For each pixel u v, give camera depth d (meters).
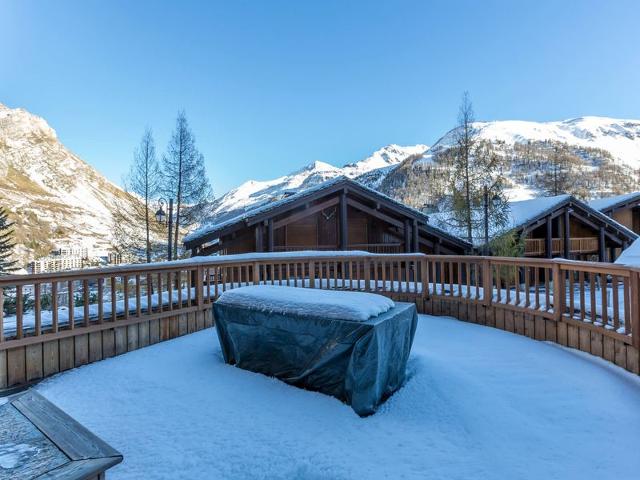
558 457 2.50
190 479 2.32
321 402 3.28
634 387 3.46
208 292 6.03
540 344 4.86
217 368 4.05
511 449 2.59
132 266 4.97
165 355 4.56
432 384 3.54
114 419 3.05
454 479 2.29
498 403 3.21
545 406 3.18
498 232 15.52
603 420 2.95
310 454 2.55
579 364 4.09
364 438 2.75
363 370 3.09
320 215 13.66
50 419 1.91
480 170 16.97
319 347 3.39
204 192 20.69
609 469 2.37
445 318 6.47
